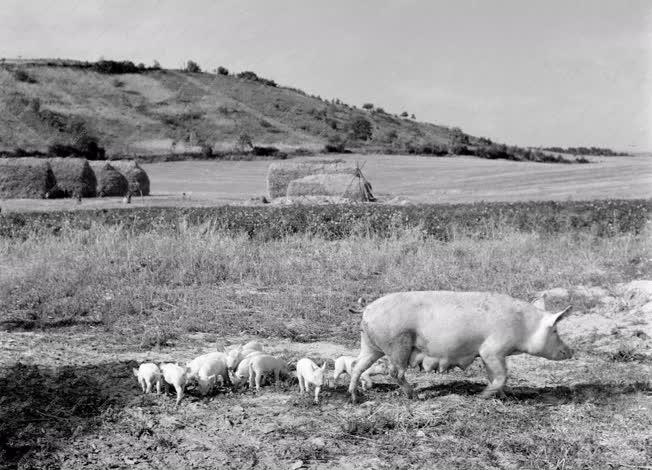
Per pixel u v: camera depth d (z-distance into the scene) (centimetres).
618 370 963
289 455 684
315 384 830
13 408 817
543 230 2239
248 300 1432
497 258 1798
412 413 785
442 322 806
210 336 1191
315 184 4578
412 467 655
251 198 5016
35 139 11962
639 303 1334
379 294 1482
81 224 2316
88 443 726
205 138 13275
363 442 713
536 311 824
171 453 700
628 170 6631
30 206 4397
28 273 1627
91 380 923
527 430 736
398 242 1941
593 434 725
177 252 1814
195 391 893
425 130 17750
